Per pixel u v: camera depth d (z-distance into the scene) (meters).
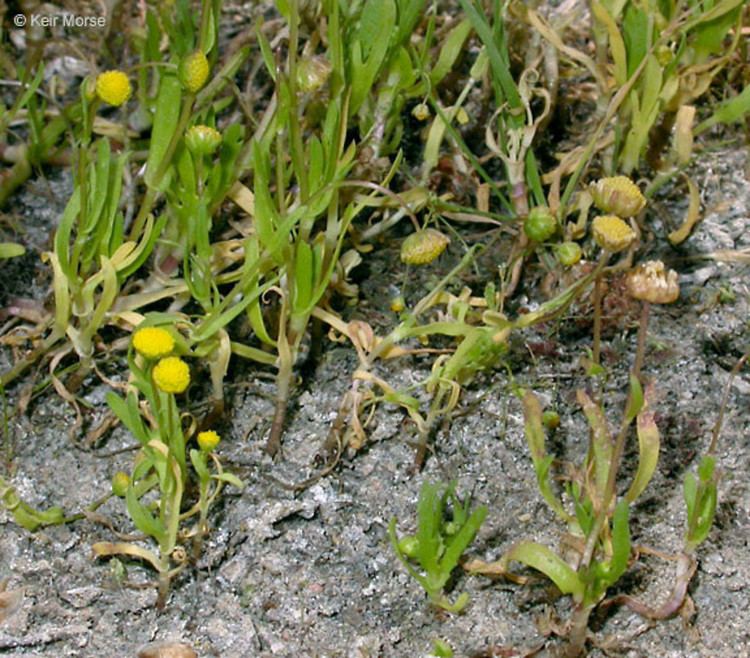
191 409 0.67
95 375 0.67
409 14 0.67
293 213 0.63
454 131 0.69
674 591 0.62
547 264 0.71
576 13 0.73
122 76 0.63
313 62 0.63
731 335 0.70
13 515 0.64
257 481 0.65
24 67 0.74
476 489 0.66
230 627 0.63
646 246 0.72
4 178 0.71
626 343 0.69
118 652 0.62
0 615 0.63
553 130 0.75
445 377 0.65
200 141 0.63
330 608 0.63
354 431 0.65
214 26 0.66
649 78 0.68
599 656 0.62
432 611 0.63
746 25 0.75
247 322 0.68
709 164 0.74
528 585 0.64
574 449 0.67
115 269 0.65
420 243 0.63
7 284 0.70
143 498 0.65
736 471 0.66
